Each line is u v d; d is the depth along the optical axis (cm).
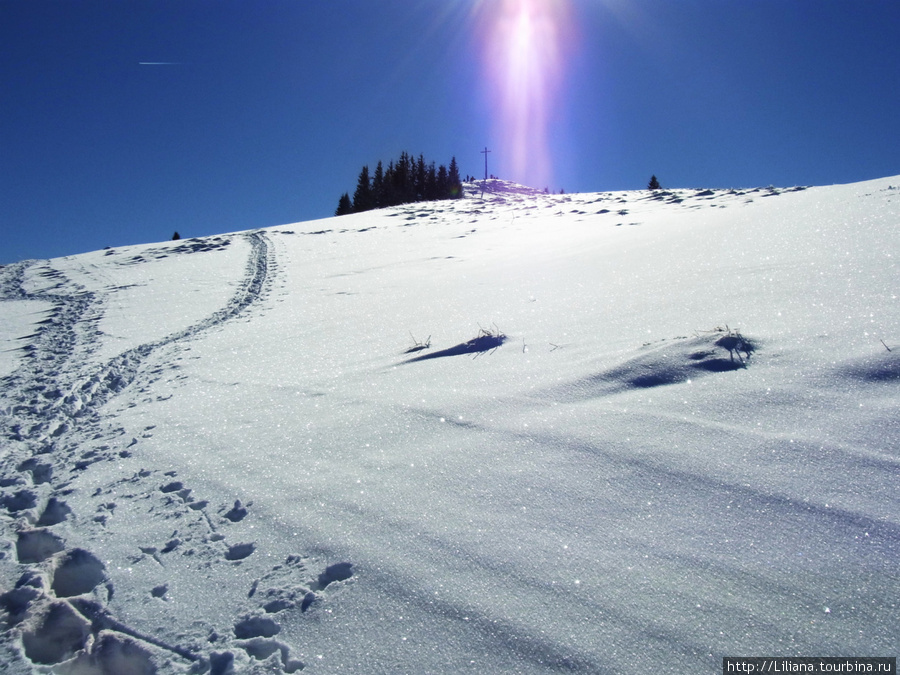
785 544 213
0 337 853
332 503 282
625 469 272
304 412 412
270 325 796
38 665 215
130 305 1073
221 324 852
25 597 248
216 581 242
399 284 1018
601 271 762
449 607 206
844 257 529
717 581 202
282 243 1908
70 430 450
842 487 236
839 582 194
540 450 301
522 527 243
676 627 186
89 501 324
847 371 315
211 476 331
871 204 748
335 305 896
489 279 888
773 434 278
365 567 233
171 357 662
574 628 190
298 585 231
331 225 2380
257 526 275
